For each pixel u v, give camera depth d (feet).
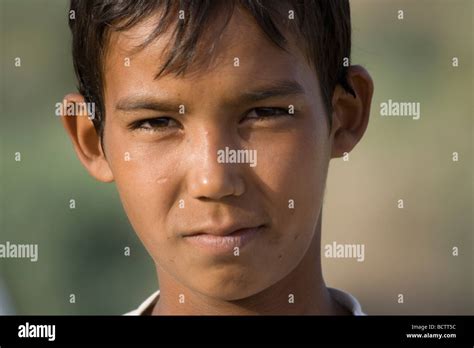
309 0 11.18
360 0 35.53
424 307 31.73
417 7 35.83
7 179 30.01
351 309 13.38
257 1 10.26
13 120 32.19
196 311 12.09
